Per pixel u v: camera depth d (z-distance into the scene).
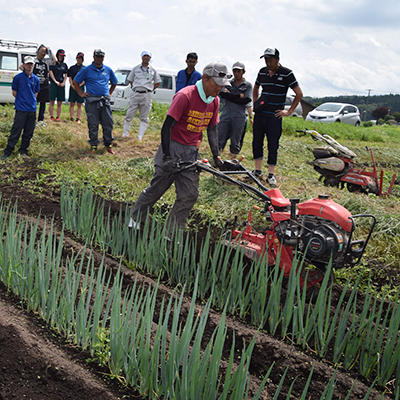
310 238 3.53
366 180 7.46
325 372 2.99
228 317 3.59
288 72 6.83
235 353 3.17
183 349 2.36
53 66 11.47
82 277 3.82
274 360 3.09
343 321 3.11
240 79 7.82
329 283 3.92
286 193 6.70
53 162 7.86
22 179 6.80
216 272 4.11
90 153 8.73
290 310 3.29
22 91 7.86
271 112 7.02
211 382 2.26
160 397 2.55
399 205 6.71
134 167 7.80
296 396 2.83
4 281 3.53
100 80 8.48
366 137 19.66
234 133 8.07
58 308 3.04
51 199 6.02
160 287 3.94
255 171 7.43
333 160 7.53
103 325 2.87
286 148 11.97
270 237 3.93
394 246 5.18
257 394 2.14
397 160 14.33
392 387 2.98
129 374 2.64
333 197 6.62
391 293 4.32
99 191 6.56
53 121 11.45
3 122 9.69
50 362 2.65
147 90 9.95
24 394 2.46
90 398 2.49
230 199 6.29
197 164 4.27
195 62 8.66
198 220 5.71
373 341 3.01
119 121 12.52
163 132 4.16
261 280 3.46
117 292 2.69
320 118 23.03
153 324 3.26
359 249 3.84
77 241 4.77
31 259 3.22
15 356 2.65
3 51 14.27
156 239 4.20
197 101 4.20
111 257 4.48
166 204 6.09
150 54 9.73
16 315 3.14
